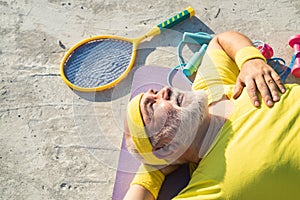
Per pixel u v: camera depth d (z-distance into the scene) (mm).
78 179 2082
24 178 2094
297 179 1641
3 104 2250
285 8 2396
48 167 2109
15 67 2336
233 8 2416
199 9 2426
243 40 2018
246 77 1860
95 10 2457
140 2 2465
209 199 1660
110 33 2400
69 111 2217
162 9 2443
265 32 2348
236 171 1650
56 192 2062
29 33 2418
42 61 2346
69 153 2131
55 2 2482
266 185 1638
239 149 1671
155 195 1898
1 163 2125
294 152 1646
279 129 1678
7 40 2406
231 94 1905
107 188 2061
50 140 2162
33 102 2250
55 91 2268
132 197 1869
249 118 1729
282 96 1758
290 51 2291
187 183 1979
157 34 2350
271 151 1648
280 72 2217
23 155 2137
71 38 2398
